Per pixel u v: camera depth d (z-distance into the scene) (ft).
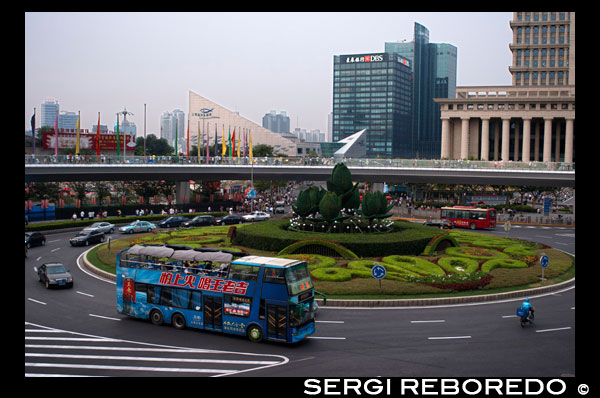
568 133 460.96
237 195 361.71
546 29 513.04
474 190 360.48
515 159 499.92
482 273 112.06
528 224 254.47
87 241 170.19
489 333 78.59
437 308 93.50
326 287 100.12
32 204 249.75
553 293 106.22
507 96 491.72
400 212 307.37
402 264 118.32
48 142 342.85
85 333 78.07
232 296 75.36
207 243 151.23
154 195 316.40
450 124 507.71
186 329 80.53
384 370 63.36
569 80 501.97
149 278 83.20
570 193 419.33
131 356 67.82
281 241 133.90
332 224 146.82
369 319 85.92
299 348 71.51
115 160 241.76
